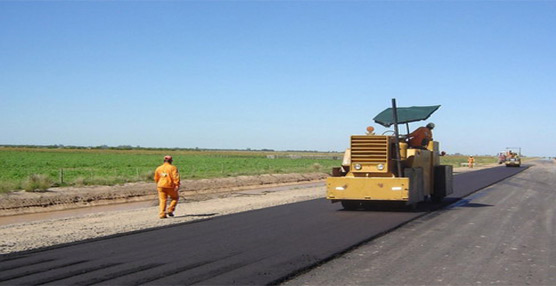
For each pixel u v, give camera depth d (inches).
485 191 1047.6
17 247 411.8
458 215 625.0
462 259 365.1
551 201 826.8
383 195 645.3
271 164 2721.5
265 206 740.7
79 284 292.4
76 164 2349.9
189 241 428.1
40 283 293.9
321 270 330.3
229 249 393.1
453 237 458.9
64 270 325.1
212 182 1226.0
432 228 513.0
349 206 697.6
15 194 826.8
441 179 775.1
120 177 1187.9
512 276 317.4
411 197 660.1
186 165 2436.0
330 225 524.7
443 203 784.3
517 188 1141.1
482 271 329.7
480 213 647.8
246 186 1298.0
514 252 392.5
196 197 952.3
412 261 357.1
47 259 357.4
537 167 2883.9
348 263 350.3
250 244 414.3
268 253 377.7
